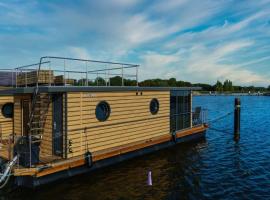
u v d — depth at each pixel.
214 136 23.53
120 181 12.56
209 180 12.98
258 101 84.12
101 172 13.31
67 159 12.02
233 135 24.00
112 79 19.44
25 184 11.26
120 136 14.62
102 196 11.16
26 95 13.70
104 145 13.77
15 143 11.88
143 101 16.06
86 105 12.87
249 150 18.53
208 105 63.94
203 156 16.81
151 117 16.62
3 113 15.83
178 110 19.16
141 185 12.23
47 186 11.34
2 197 10.72
